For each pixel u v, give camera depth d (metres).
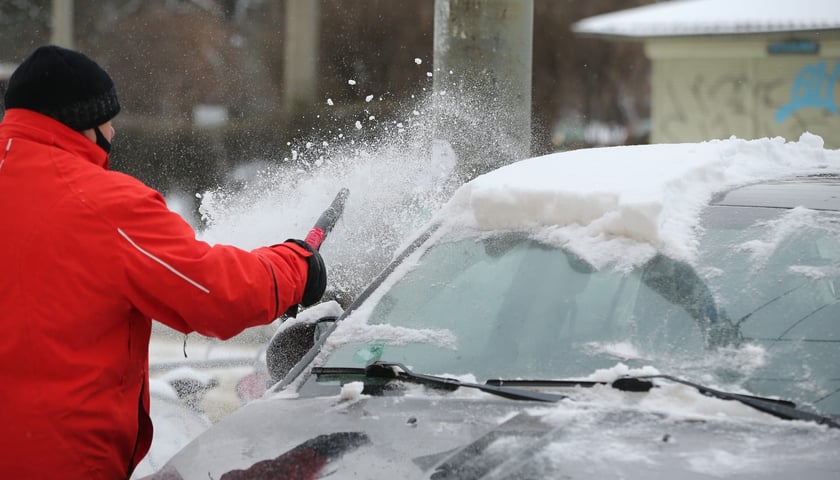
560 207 7.60
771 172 8.45
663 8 33.78
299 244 7.21
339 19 43.72
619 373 6.48
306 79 43.34
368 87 42.47
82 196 6.36
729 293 6.83
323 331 8.05
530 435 5.94
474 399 6.59
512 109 14.77
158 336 14.34
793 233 7.18
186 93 43.75
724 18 31.53
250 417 6.70
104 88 6.74
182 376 12.00
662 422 6.02
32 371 6.20
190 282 6.36
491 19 14.59
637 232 7.20
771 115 31.58
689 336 6.69
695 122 32.66
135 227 6.36
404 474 5.73
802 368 6.36
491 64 14.68
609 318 6.98
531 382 6.74
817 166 8.91
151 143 38.34
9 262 6.25
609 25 32.78
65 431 6.21
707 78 32.34
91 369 6.29
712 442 5.76
